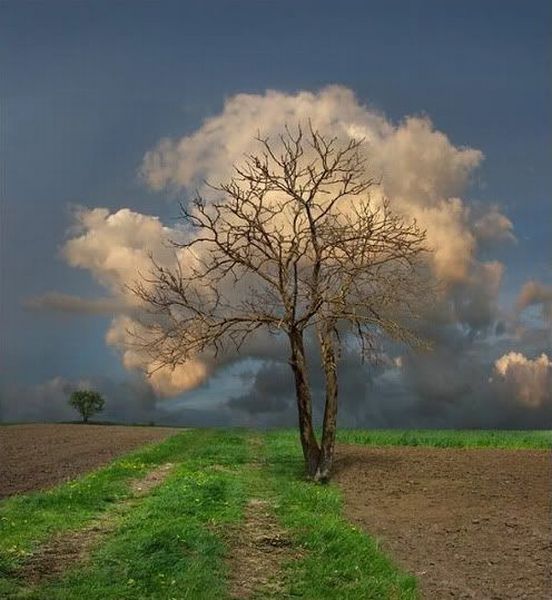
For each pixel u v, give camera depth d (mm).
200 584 10539
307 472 25172
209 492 18641
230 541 13492
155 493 19531
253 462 30812
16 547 12484
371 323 26484
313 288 25516
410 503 19906
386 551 13883
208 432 59375
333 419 25328
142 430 66812
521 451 36438
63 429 68062
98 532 14383
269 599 10430
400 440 43250
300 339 25922
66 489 19656
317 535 13766
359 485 23844
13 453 37719
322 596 10641
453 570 12594
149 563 11234
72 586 10430
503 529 15992
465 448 39219
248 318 26359
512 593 11305
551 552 13805
